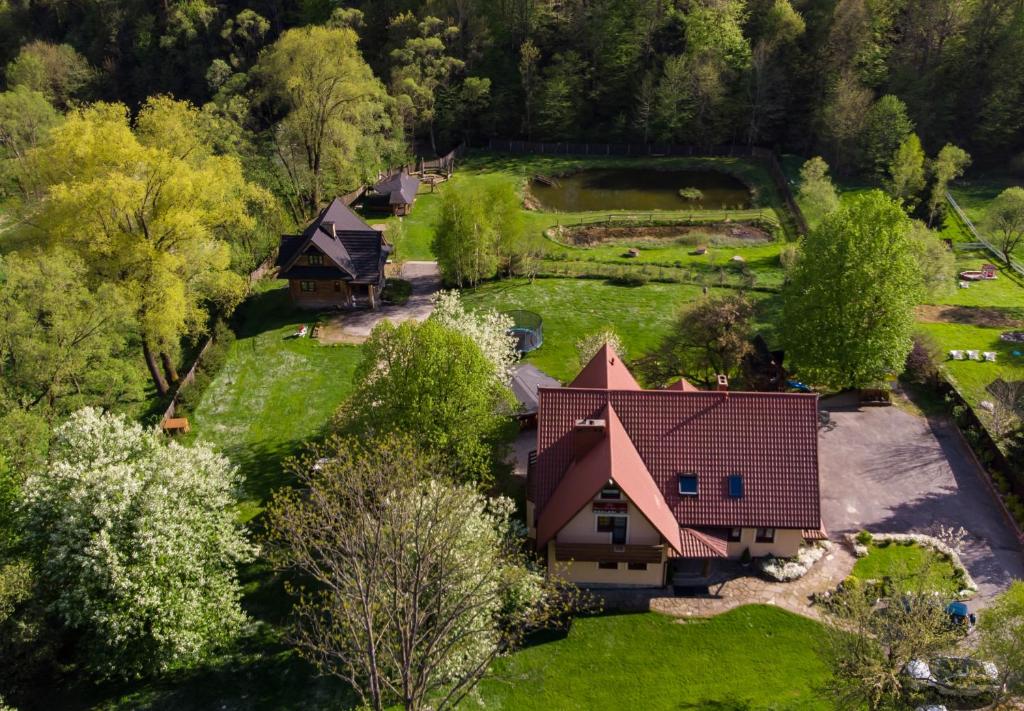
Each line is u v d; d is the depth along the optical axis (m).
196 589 34.81
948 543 43.22
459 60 118.75
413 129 115.75
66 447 36.75
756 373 53.09
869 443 51.34
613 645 36.94
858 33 112.19
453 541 30.84
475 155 118.44
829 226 52.78
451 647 29.66
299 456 50.47
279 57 84.94
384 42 130.50
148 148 53.06
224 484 37.78
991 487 47.16
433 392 40.00
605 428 39.38
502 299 71.56
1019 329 65.94
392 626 31.67
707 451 41.00
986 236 83.06
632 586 40.31
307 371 61.31
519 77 123.31
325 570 39.97
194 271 56.78
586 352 55.28
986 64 108.56
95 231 50.56
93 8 135.62
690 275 75.25
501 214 74.75
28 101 98.81
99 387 47.69
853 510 45.66
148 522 33.78
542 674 35.47
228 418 55.81
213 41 129.00
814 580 40.53
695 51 117.75
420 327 42.19
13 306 43.50
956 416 52.84
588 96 122.12
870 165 102.50
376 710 26.38
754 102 114.88
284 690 34.81
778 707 33.72
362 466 34.28
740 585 40.31
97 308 46.59
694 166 113.62
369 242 71.75
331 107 87.56
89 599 32.53
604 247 85.50
